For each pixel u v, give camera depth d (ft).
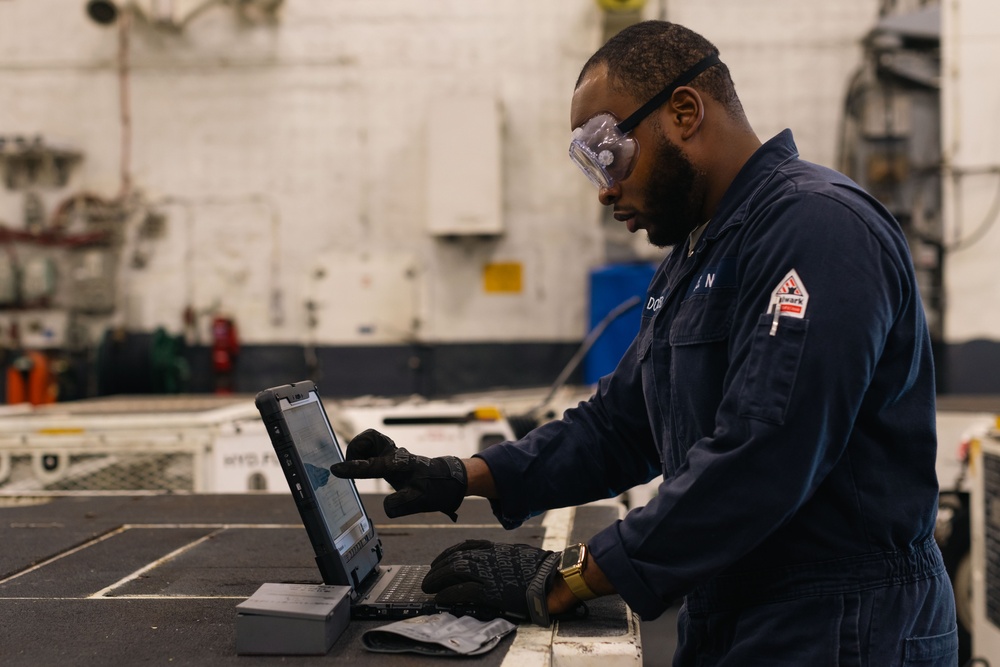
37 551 4.62
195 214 20.68
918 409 3.29
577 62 20.08
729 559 2.98
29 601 3.69
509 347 20.33
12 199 20.81
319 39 20.43
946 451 11.41
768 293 3.09
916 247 19.58
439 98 19.45
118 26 20.61
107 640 3.17
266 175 20.59
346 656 2.97
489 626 3.16
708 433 3.37
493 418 10.03
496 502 3.94
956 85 19.35
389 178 20.44
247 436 9.16
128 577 4.09
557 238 20.22
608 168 3.53
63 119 20.80
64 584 3.97
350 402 11.37
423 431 9.98
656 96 3.47
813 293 2.98
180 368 20.25
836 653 3.10
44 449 9.09
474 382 20.39
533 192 20.24
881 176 19.43
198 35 20.56
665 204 3.58
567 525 5.13
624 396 4.09
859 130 19.66
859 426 3.22
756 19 19.81
